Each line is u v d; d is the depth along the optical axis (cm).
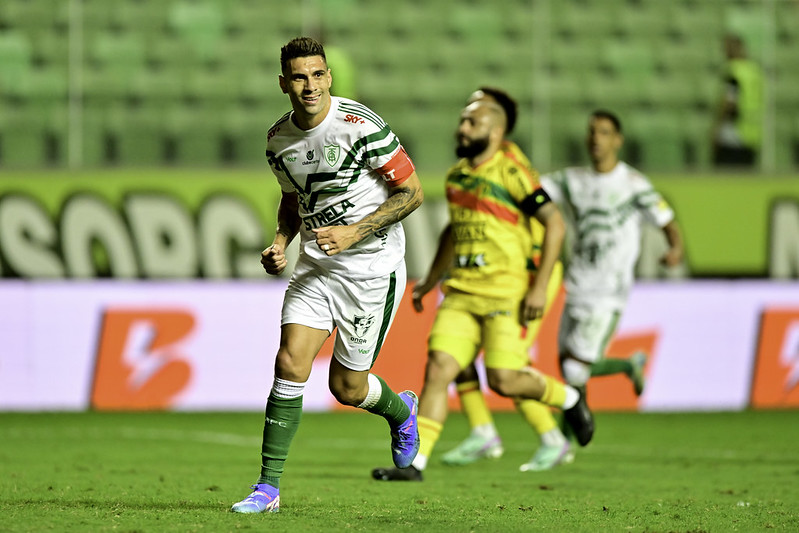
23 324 3625
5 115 4188
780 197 3969
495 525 1373
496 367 2108
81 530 1262
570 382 2738
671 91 4656
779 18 4628
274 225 3762
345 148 1406
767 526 1401
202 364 3719
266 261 1469
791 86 4606
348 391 1535
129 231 3688
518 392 2133
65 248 3653
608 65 4628
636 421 3556
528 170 2098
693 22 4706
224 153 4394
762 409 3922
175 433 3109
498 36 4622
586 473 2228
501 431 3325
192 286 3716
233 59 4444
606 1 4688
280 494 1716
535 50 4603
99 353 3666
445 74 4606
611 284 2708
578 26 4644
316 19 4566
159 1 4384
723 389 3912
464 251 2119
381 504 1600
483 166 2109
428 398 2058
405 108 4575
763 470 2298
